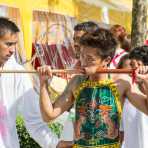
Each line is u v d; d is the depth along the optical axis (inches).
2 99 161.0
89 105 146.9
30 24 445.1
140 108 149.3
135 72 146.7
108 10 524.1
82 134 147.6
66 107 152.8
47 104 148.8
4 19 159.0
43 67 147.3
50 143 167.5
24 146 258.8
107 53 143.9
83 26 196.9
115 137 146.6
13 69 163.0
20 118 262.7
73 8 492.7
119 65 194.7
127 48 286.4
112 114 146.3
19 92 164.1
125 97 152.0
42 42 463.5
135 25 404.5
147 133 181.0
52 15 473.1
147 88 145.9
